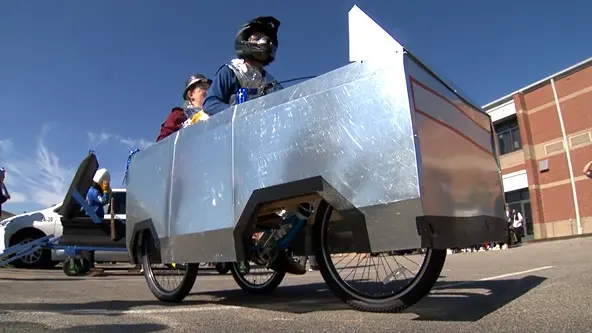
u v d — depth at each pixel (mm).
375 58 2207
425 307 2523
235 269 3945
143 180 3619
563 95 22312
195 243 2955
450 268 5539
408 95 2064
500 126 25625
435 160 2164
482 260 7246
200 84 4398
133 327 2189
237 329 2107
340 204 2197
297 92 2463
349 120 2221
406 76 2086
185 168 3131
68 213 6688
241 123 2723
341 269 2533
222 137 2844
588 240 14609
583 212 21047
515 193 24438
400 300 2271
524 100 24141
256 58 3582
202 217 2914
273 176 2488
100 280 5656
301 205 2748
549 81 22953
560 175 22172
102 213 7129
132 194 3764
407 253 2295
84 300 3377
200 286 4535
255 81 3533
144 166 3635
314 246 2621
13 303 3156
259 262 3008
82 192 6617
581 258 6234
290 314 2504
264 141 2570
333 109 2287
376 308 2355
